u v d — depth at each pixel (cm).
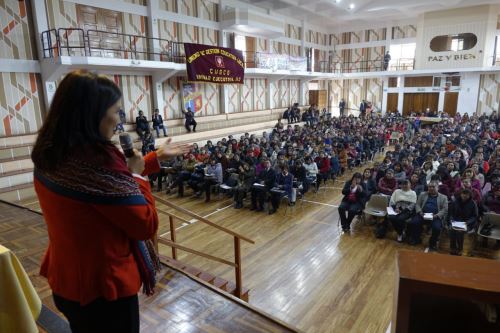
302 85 2117
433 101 1995
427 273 89
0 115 922
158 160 140
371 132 1288
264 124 1680
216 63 1327
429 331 96
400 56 2091
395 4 1711
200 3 1413
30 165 895
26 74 957
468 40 1820
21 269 154
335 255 572
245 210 786
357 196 661
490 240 614
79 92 93
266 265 541
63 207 95
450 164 754
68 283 103
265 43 1778
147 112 1288
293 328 246
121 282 102
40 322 245
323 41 2255
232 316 260
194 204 829
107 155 96
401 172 765
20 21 929
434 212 599
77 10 1039
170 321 253
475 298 83
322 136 1195
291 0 1681
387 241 623
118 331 110
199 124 1425
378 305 440
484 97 1853
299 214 757
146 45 1240
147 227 101
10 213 506
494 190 623
